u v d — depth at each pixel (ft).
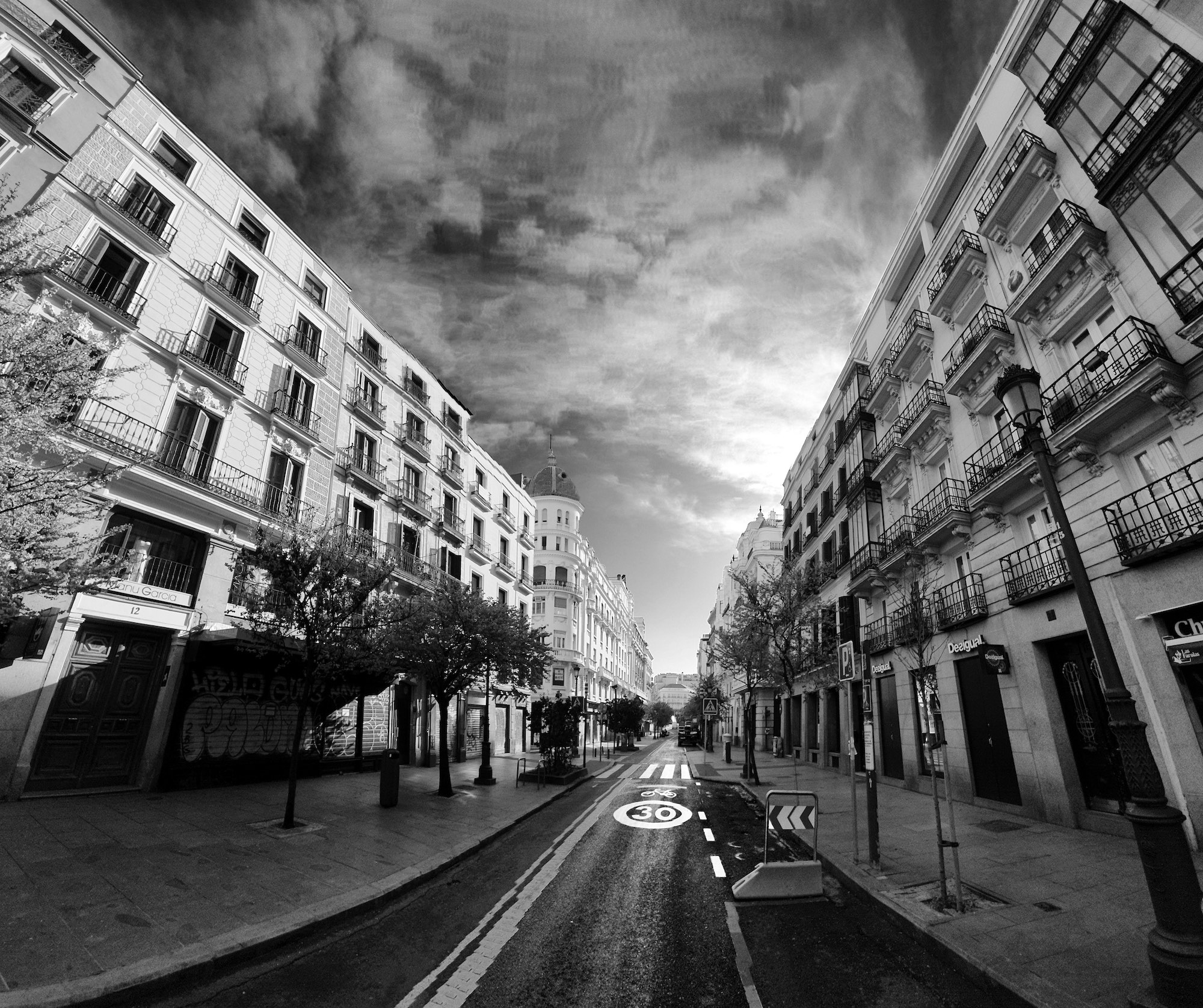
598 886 23.66
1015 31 41.19
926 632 27.43
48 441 22.35
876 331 76.79
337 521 56.13
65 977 13.73
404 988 14.67
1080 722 34.78
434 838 31.09
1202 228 28.19
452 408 95.76
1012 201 41.55
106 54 46.96
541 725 63.36
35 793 35.29
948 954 15.94
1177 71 28.78
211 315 53.57
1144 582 29.22
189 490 45.62
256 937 16.78
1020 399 17.17
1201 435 27.50
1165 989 11.99
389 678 53.21
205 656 44.57
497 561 102.89
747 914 20.22
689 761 97.14
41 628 35.86
